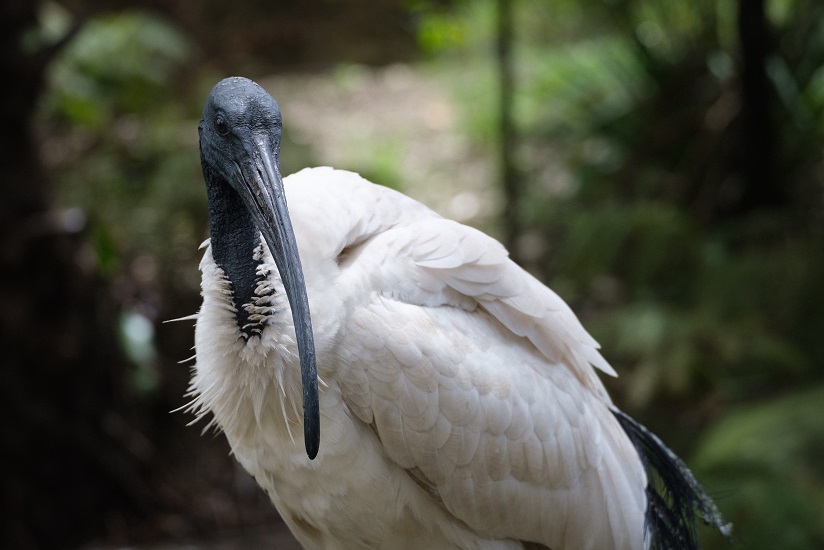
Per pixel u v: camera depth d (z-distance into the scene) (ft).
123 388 29.53
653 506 17.93
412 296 15.56
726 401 30.45
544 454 16.20
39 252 27.66
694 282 34.47
